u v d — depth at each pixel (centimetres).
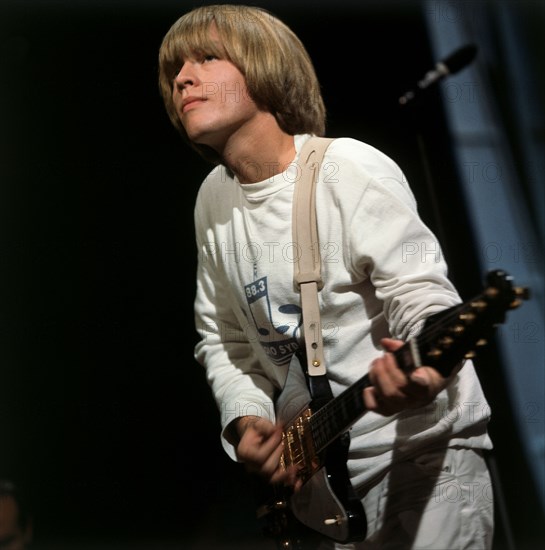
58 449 539
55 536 523
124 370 549
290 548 307
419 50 580
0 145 546
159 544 531
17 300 545
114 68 552
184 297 558
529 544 539
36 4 535
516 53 604
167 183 561
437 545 259
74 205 552
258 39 309
